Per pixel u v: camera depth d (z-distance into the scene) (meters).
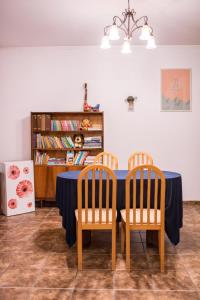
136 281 2.40
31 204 4.64
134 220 2.58
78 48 5.06
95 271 2.58
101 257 2.89
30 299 2.13
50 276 2.48
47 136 4.98
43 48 5.08
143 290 2.25
